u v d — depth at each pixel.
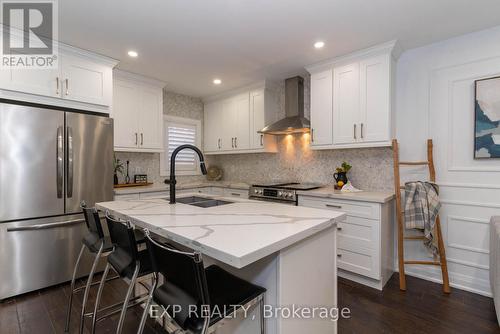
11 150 2.20
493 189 2.25
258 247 0.95
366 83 2.66
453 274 2.44
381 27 2.21
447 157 2.47
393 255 2.77
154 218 1.42
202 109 4.66
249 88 3.83
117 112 3.21
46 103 2.46
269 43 2.51
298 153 3.69
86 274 2.61
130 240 1.27
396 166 2.50
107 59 2.82
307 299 1.31
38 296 2.27
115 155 3.58
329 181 3.36
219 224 1.29
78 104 2.66
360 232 2.46
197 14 2.02
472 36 2.32
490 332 1.78
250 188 3.44
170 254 0.97
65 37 2.38
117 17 2.05
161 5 1.90
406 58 2.69
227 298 1.10
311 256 1.33
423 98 2.60
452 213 2.44
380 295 2.29
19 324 1.86
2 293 2.18
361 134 2.69
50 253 2.41
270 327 1.17
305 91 3.54
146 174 3.91
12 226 2.21
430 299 2.21
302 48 2.61
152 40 2.45
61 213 2.46
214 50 2.66
